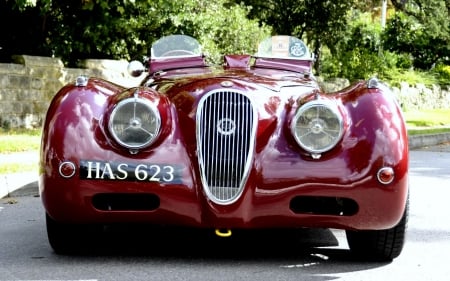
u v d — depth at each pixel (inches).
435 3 869.8
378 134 180.9
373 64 926.4
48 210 182.4
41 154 182.2
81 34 566.6
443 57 1082.1
